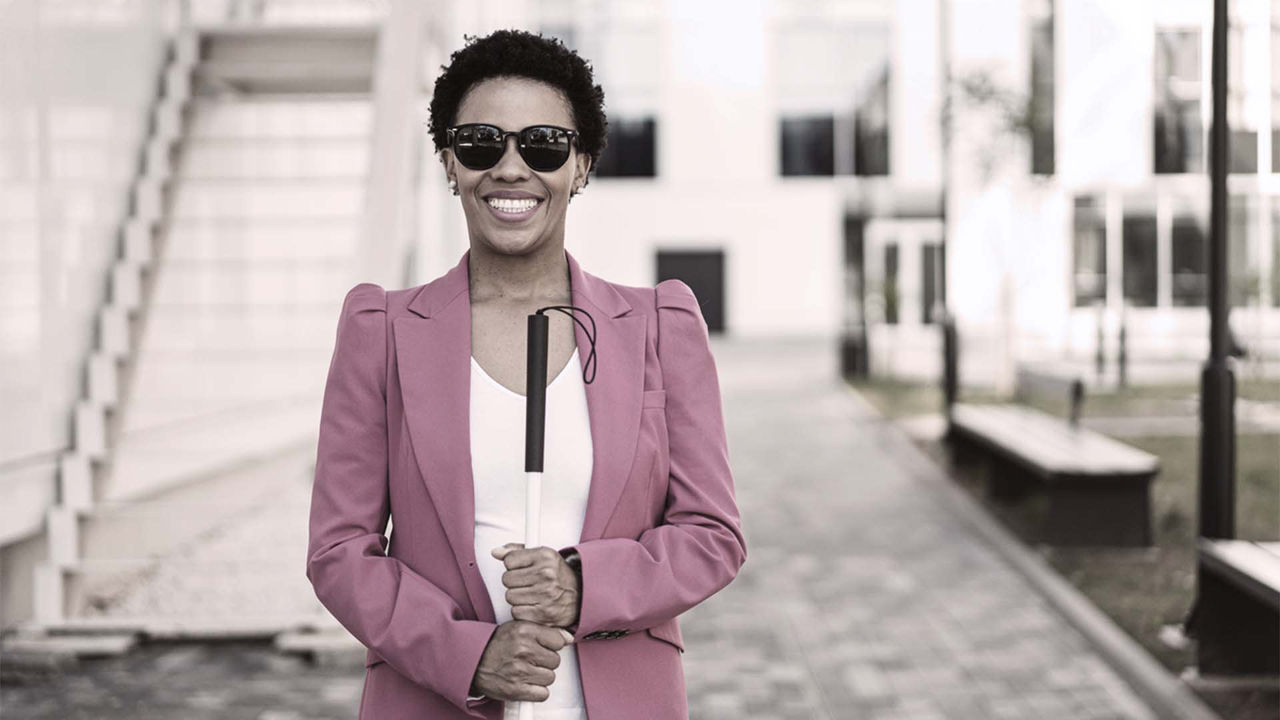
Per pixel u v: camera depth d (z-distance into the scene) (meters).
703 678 4.85
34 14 5.70
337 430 1.83
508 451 1.78
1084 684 4.73
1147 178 12.02
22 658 4.84
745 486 9.27
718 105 26.69
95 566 5.54
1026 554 6.74
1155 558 6.57
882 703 4.54
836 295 27.00
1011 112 12.09
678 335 1.90
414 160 8.73
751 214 26.92
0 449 5.21
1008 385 13.34
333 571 1.74
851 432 12.12
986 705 4.51
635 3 26.50
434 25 7.63
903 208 21.25
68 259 5.97
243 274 8.52
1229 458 4.67
